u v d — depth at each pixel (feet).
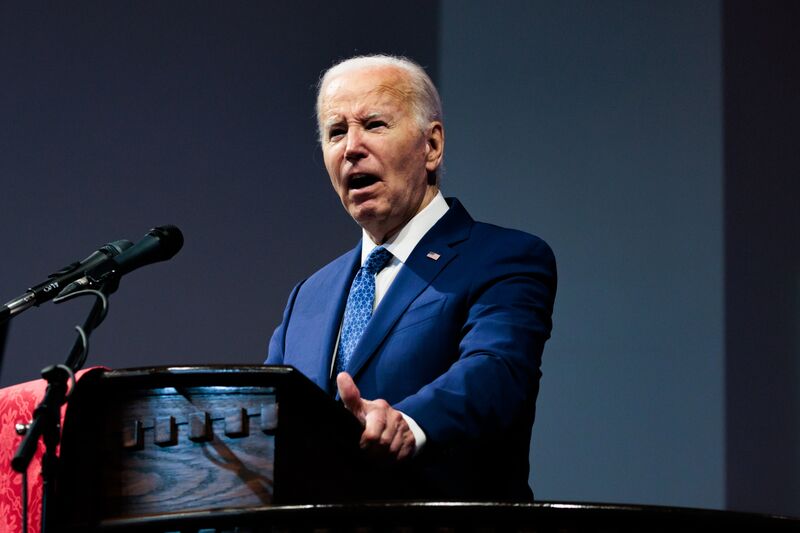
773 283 31.37
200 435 12.01
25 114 36.11
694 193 32.07
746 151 31.91
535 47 33.86
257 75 35.73
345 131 19.34
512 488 17.39
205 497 11.89
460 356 16.55
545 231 33.12
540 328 17.19
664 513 10.04
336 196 34.76
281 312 34.58
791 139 31.71
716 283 31.58
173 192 35.45
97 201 35.58
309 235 34.76
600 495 31.68
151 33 36.24
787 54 31.99
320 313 19.21
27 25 36.52
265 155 35.32
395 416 13.28
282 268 34.76
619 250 32.45
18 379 34.53
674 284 31.91
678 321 31.71
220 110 35.70
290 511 10.39
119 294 34.76
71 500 12.06
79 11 36.47
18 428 12.80
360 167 18.95
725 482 30.89
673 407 31.45
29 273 35.37
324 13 35.58
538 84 33.71
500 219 33.50
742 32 32.24
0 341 34.71
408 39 34.88
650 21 32.96
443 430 14.33
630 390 31.81
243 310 34.68
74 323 34.68
